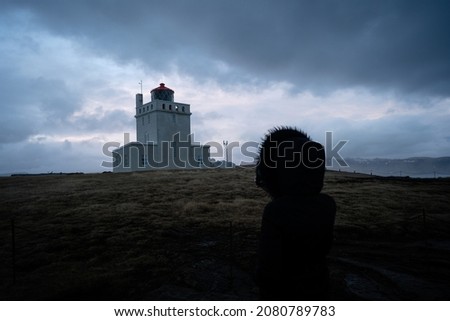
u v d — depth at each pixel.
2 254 8.45
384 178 32.12
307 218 1.82
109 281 6.31
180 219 12.70
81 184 24.56
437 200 19.53
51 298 5.47
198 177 29.20
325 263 2.01
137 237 9.98
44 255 8.27
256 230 11.12
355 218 13.71
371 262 8.07
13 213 13.96
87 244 9.38
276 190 2.01
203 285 6.22
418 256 8.74
